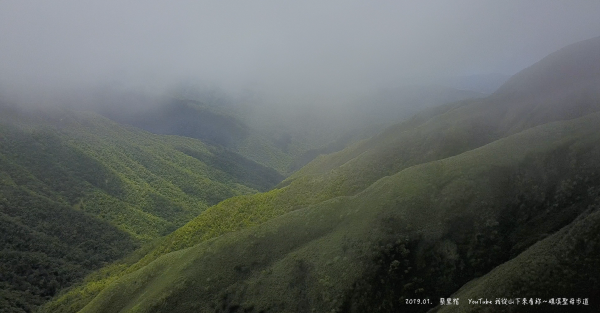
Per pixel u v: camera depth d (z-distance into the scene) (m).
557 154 73.69
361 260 66.19
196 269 75.81
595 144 71.06
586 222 53.59
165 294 70.88
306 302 64.44
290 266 71.31
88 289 107.00
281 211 107.44
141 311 68.88
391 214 72.69
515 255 60.81
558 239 54.81
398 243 66.94
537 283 47.69
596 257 48.38
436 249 65.25
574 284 46.34
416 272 63.22
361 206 80.38
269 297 67.19
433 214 70.56
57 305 104.00
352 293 62.12
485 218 67.38
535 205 67.75
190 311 67.62
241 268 74.31
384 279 62.78
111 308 78.69
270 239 79.81
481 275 59.75
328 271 67.06
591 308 43.94
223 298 68.94
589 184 65.44
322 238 76.06
